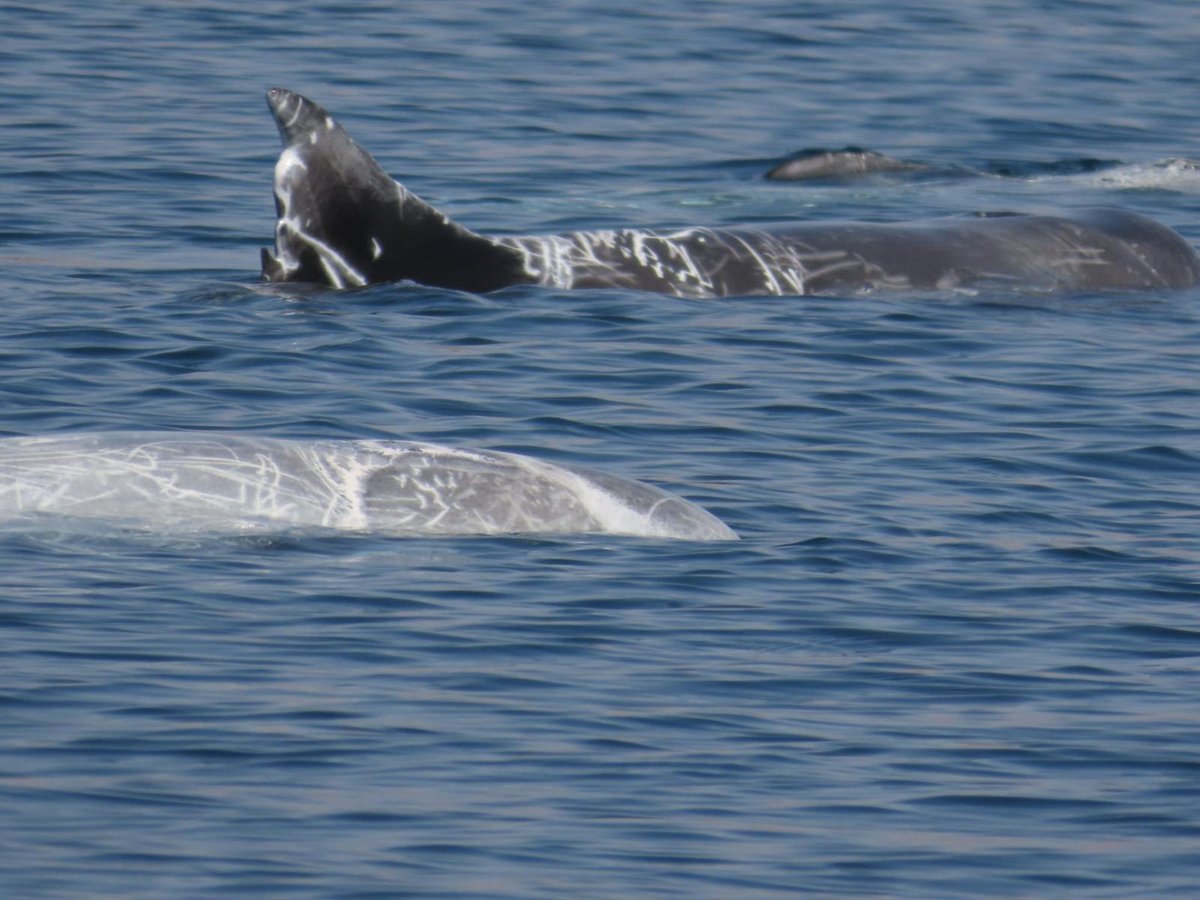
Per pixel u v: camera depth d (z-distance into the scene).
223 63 107.62
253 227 77.81
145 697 34.81
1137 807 32.34
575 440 52.47
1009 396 58.38
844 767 33.56
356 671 36.47
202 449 43.09
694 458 51.38
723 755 33.81
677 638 38.84
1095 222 76.38
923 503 48.41
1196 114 109.25
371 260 67.75
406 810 31.33
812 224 73.12
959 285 71.62
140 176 84.75
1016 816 31.95
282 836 30.30
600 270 69.00
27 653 36.25
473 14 124.19
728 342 63.12
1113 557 44.72
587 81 109.06
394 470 43.66
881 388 58.72
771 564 43.22
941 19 131.00
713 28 124.19
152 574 40.09
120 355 58.38
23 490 41.69
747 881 29.59
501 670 36.88
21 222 76.50
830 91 110.31
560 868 29.73
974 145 100.25
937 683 37.22
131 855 29.45
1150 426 55.69
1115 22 133.25
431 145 93.69
